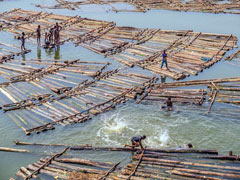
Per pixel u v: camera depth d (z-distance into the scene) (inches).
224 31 1685.5
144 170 686.5
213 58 1294.3
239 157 708.0
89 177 671.1
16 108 965.8
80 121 888.3
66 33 1673.2
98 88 1077.8
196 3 2290.8
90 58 1369.3
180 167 694.5
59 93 1055.6
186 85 1088.8
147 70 1227.2
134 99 1010.1
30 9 2278.5
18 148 794.8
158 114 923.4
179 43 1465.3
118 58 1332.4
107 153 766.5
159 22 1895.9
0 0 2544.3
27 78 1162.6
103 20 1948.8
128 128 863.7
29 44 1565.0
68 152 773.9
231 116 896.3
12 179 677.3
